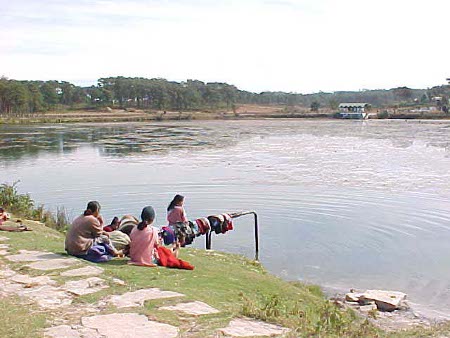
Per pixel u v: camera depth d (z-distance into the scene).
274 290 10.41
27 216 17.14
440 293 13.10
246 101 181.38
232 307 7.72
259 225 20.05
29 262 9.88
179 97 149.25
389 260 15.84
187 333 6.41
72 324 6.66
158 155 43.75
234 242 17.73
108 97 148.00
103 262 10.28
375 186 27.91
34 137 63.94
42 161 40.28
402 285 13.73
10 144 54.72
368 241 17.78
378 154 43.16
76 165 37.75
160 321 6.80
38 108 125.81
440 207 22.80
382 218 20.95
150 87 149.88
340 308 11.02
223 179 30.39
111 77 159.62
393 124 95.75
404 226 19.78
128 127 85.94
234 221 20.58
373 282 13.95
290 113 136.50
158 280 9.03
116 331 6.43
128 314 7.05
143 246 10.38
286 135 66.69
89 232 10.55
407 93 182.62
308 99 194.62
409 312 11.70
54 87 142.62
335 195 25.53
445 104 139.62
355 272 14.73
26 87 125.12
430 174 31.97
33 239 12.29
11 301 7.58
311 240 17.97
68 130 77.75
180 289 8.46
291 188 27.36
